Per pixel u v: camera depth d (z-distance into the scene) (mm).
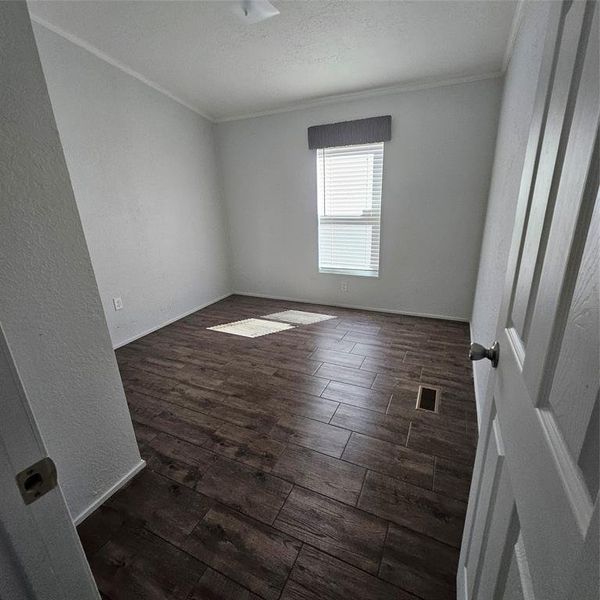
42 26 1962
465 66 2445
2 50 835
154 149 2924
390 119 2912
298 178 3506
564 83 476
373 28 1957
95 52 2275
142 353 2639
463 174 2846
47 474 408
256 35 2031
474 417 1766
